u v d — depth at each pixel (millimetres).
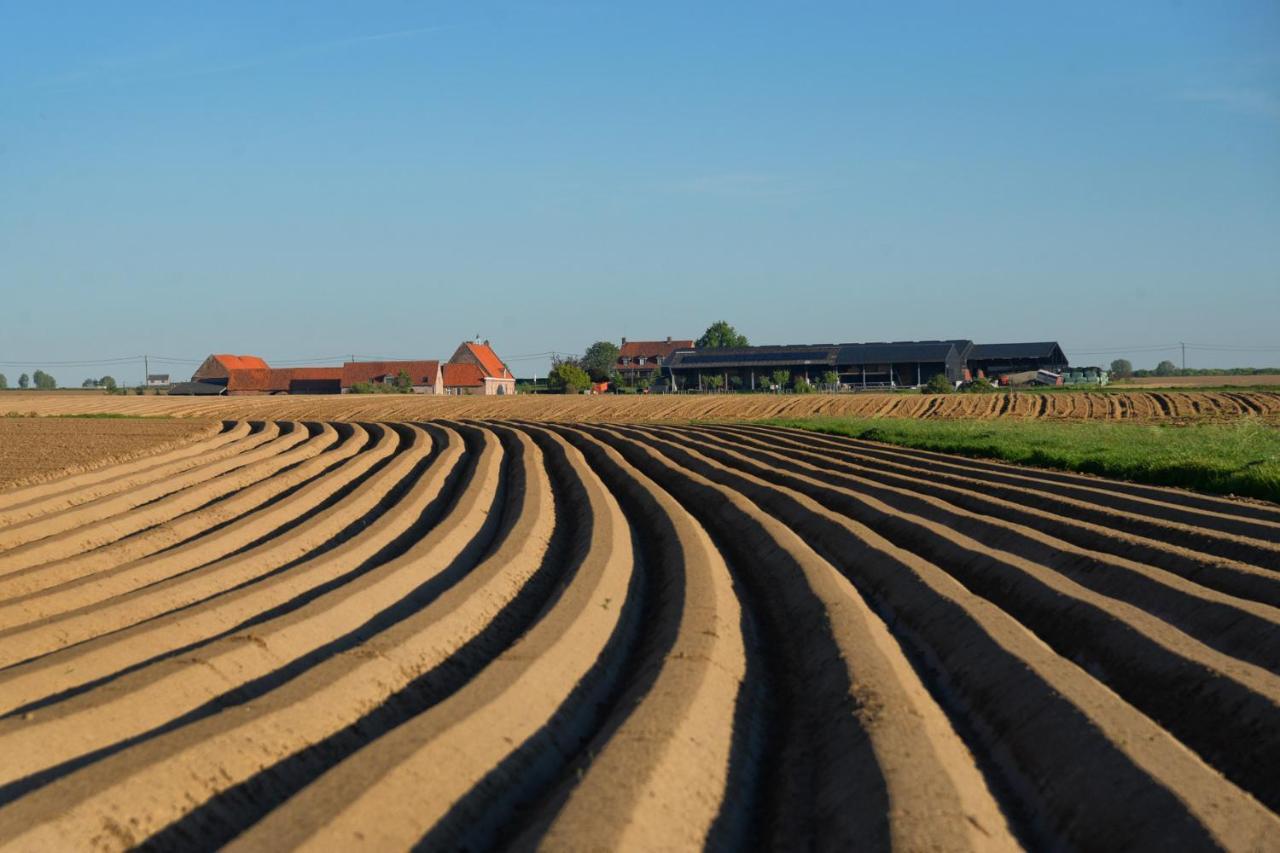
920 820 7441
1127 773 8070
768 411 71188
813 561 16141
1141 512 20766
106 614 14211
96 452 36250
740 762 9242
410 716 10531
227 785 8500
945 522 20438
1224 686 9906
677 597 14328
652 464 32125
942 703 10898
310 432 47344
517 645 11922
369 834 7367
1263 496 22406
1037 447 32375
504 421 60375
